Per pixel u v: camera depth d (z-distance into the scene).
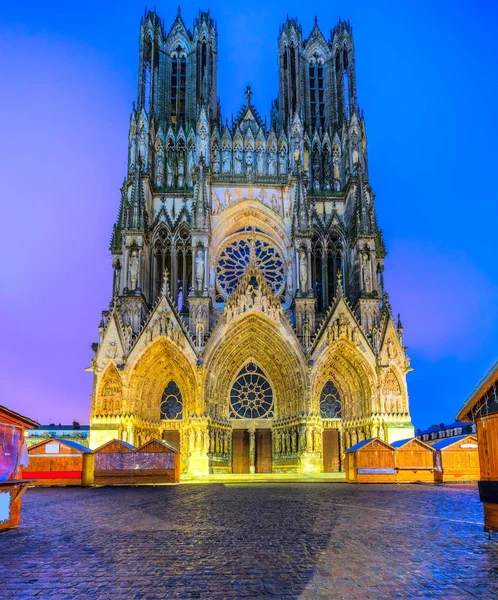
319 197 79.50
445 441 53.94
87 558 15.30
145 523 22.58
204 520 23.36
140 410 66.75
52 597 11.58
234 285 76.31
